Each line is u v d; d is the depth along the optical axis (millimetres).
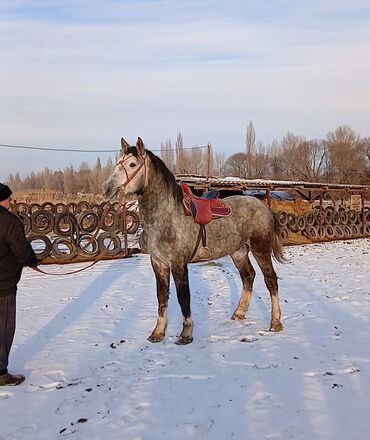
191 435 3604
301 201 21266
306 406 4039
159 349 5684
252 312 7371
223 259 13430
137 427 3748
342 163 51219
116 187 5730
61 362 5270
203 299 8375
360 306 7695
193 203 6168
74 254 13211
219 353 5473
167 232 5926
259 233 6668
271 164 60938
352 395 4250
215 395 4305
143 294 8930
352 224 21469
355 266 12211
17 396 4398
